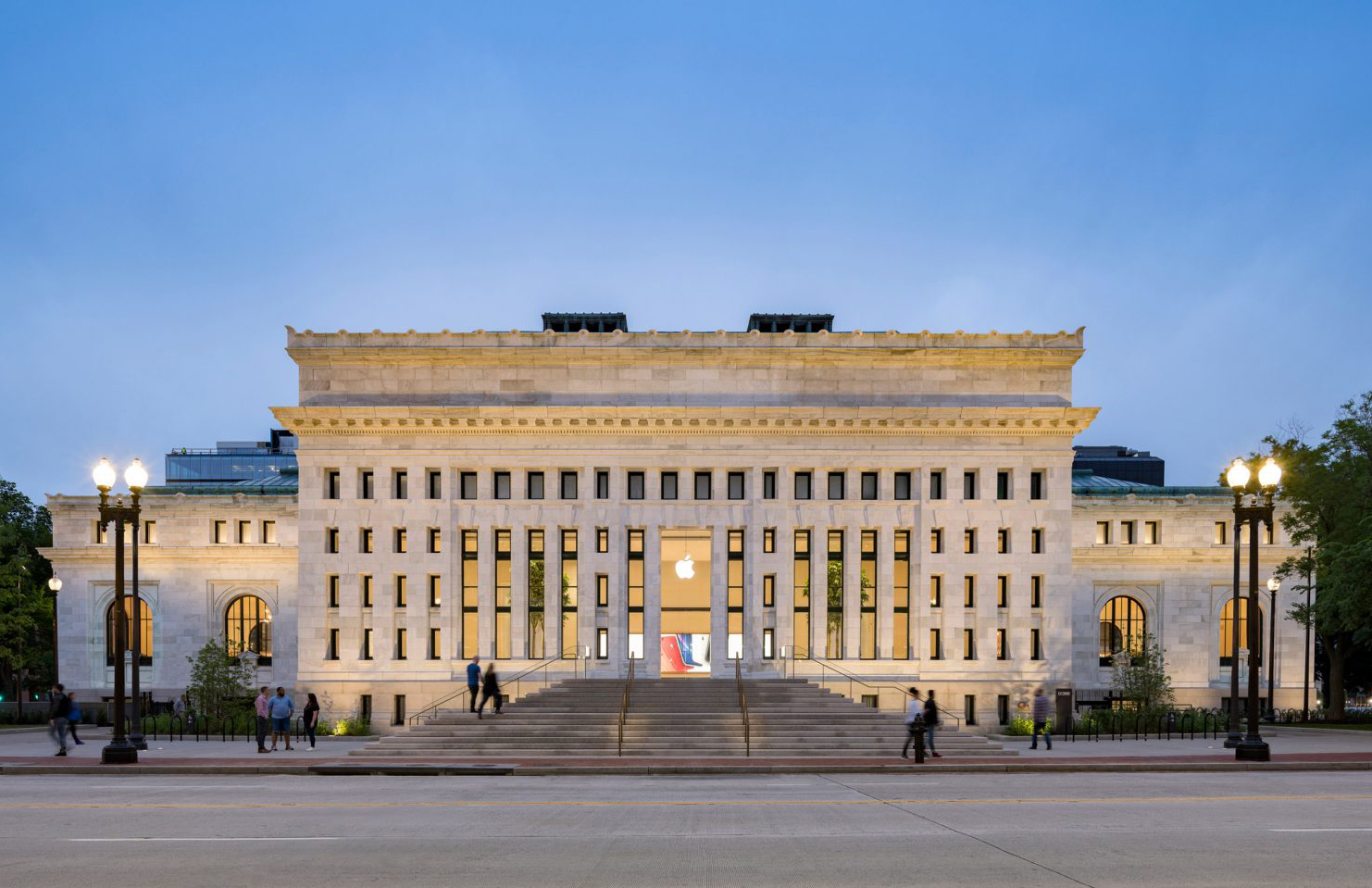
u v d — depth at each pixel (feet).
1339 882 49.47
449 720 124.47
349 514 159.94
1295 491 190.90
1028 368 163.94
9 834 63.31
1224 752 118.42
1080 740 141.38
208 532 208.13
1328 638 191.31
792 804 76.28
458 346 162.40
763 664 156.76
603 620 158.71
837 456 159.63
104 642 207.62
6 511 222.48
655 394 162.71
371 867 53.01
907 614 160.56
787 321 194.49
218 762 103.76
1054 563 160.04
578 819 68.74
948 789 85.66
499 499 160.66
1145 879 50.11
